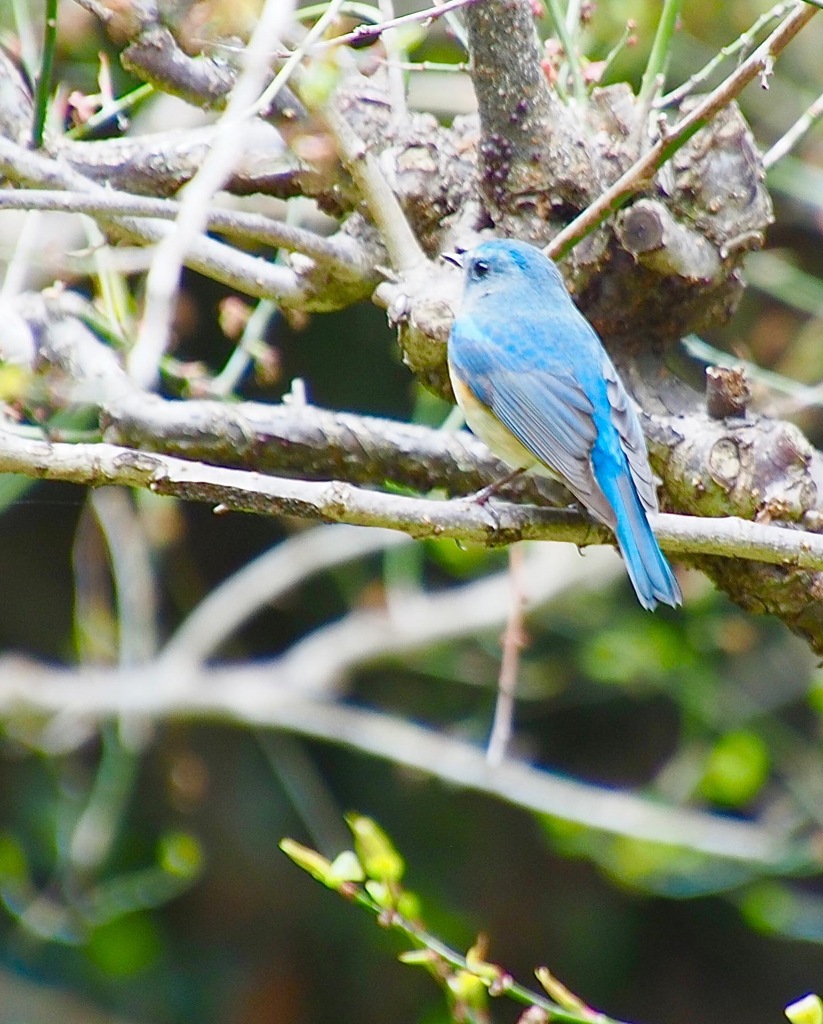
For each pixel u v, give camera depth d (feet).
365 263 24.34
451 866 55.77
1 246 34.60
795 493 22.40
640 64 39.27
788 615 23.12
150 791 53.72
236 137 17.26
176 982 53.93
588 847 43.42
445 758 44.62
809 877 53.72
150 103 38.91
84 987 52.90
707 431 23.06
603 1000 56.29
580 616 45.98
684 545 21.26
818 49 45.03
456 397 24.68
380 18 25.80
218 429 23.20
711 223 23.62
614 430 23.16
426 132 25.02
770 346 45.50
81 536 50.11
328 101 21.44
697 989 57.31
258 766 55.21
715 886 43.39
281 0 18.31
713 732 53.52
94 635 47.32
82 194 20.02
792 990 57.77
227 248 25.04
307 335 50.62
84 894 50.62
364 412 50.90
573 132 23.79
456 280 24.38
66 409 27.30
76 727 46.11
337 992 54.75
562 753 57.36
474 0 20.94
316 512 19.67
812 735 54.19
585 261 23.93
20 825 51.65
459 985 21.71
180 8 22.24
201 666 51.39
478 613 45.96
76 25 30.86
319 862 21.86
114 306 29.63
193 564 55.67
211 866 54.34
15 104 25.58
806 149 43.14
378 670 54.60
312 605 56.44
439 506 20.81
